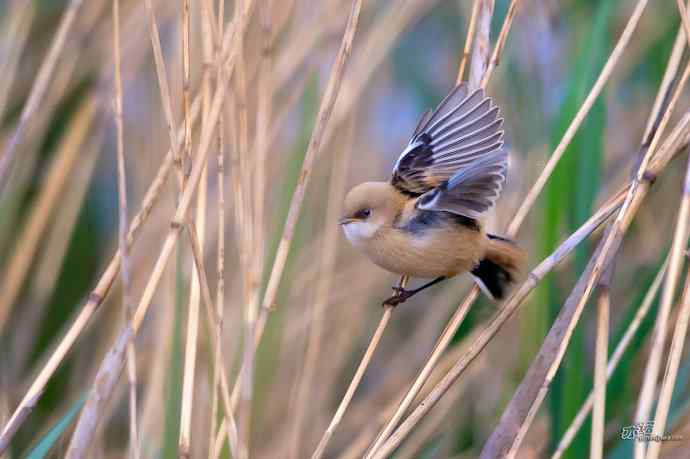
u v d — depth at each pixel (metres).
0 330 8.87
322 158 9.05
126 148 9.81
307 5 8.99
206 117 6.43
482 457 6.41
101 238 10.30
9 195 9.20
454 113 6.92
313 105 8.58
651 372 5.66
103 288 6.19
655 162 6.38
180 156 6.29
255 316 5.94
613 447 7.57
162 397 7.49
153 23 6.25
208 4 6.45
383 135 11.76
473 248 6.80
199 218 6.47
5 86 8.98
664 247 7.79
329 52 9.31
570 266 8.31
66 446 8.71
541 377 6.38
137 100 9.82
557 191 7.39
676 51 6.83
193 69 8.76
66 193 9.61
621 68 9.94
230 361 8.55
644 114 9.90
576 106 7.36
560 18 9.73
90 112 9.30
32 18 9.28
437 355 6.53
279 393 9.11
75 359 9.47
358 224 6.99
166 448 6.89
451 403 8.72
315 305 8.67
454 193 6.14
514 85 8.66
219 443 6.08
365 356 6.72
